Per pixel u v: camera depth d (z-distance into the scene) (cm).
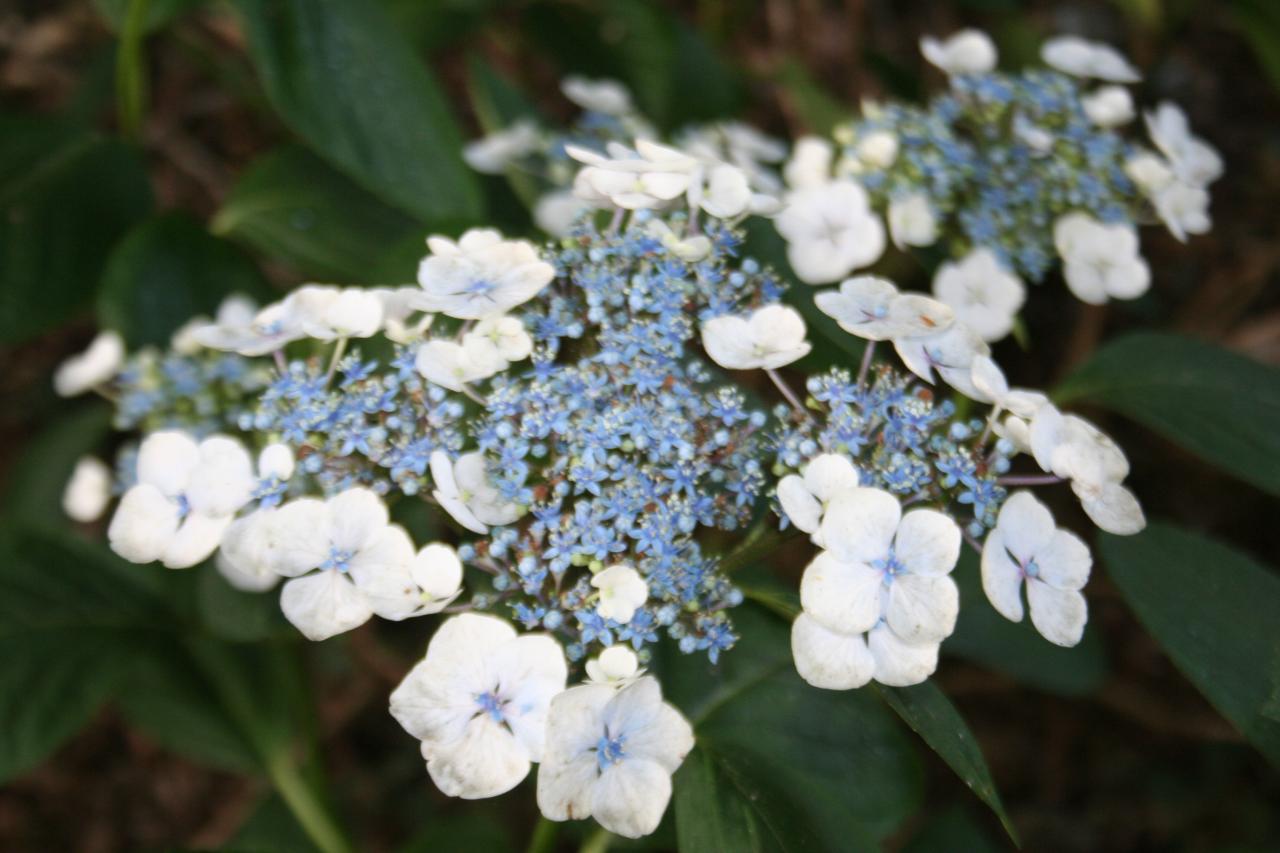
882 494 29
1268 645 34
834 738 39
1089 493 31
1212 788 58
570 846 55
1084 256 42
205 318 46
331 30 42
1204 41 70
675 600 31
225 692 49
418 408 32
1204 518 62
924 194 42
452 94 71
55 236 47
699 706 38
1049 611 30
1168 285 65
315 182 47
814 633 29
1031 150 43
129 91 49
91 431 55
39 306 46
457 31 59
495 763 29
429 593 30
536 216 46
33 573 46
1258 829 57
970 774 29
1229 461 38
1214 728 58
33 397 63
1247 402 39
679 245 33
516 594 32
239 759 49
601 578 30
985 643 48
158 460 33
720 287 34
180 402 43
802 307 39
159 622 47
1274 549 61
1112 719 60
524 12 61
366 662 59
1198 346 40
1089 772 60
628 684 29
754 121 70
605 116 50
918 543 29
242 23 42
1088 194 42
